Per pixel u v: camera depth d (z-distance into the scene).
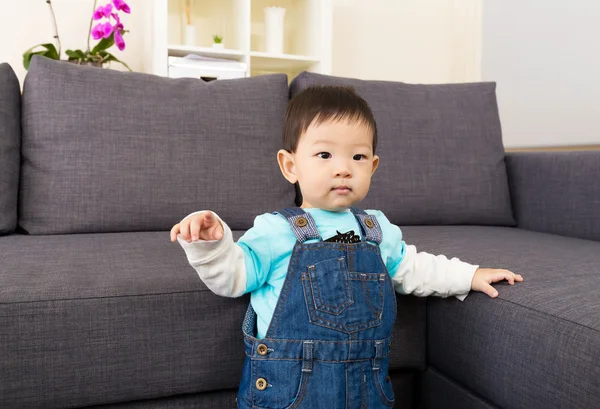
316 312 0.85
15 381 0.87
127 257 1.08
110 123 1.41
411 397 1.16
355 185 0.92
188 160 1.44
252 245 0.90
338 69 3.34
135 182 1.39
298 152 0.94
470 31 3.28
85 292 0.91
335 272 0.87
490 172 1.72
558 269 1.04
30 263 1.02
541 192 1.69
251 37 3.26
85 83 1.43
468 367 0.99
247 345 0.89
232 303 0.98
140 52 2.91
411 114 1.69
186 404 0.99
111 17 2.81
